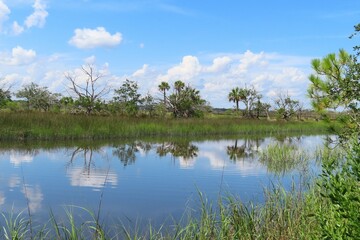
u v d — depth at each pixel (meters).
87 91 43.00
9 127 23.77
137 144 25.03
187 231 6.17
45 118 26.42
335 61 7.56
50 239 6.38
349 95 7.01
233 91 67.38
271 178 13.11
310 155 19.03
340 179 3.54
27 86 52.88
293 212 6.88
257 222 6.48
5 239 6.18
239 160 18.39
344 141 6.48
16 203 9.40
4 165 15.03
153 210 8.91
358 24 6.55
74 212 8.66
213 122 41.28
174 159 18.38
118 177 13.23
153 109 50.78
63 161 16.50
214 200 9.88
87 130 27.16
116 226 7.50
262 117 70.25
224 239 5.97
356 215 3.18
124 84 49.41
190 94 52.88
